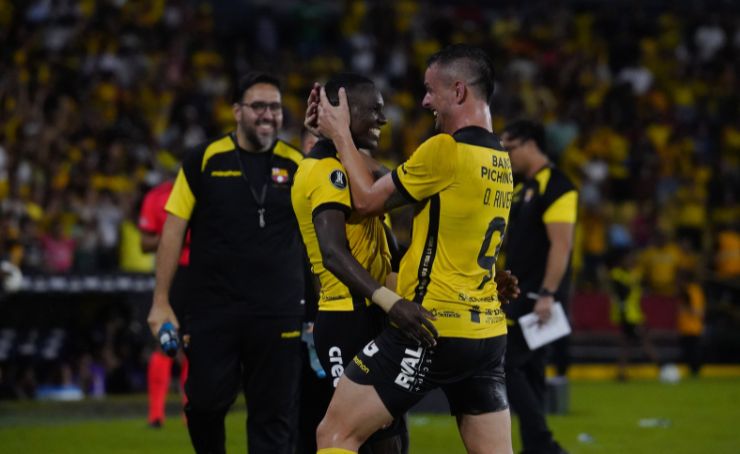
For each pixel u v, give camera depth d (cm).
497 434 1311
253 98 1673
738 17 7281
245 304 1655
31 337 3456
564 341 3709
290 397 1670
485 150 1273
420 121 5769
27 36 4966
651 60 6844
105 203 4003
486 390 1305
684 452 2339
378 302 1237
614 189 5675
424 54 6438
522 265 2059
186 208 1689
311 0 7050
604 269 4981
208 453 1730
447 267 1262
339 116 1311
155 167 4406
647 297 4962
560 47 6675
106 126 4584
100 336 3572
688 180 5794
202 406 1666
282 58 6103
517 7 7450
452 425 2764
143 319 3456
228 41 6456
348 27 6669
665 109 6425
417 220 1281
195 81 5453
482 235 1275
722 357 5006
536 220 2055
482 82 1298
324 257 1270
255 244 1661
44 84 4753
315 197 1291
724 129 6359
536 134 2084
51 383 3500
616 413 3105
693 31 7125
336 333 1350
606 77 6612
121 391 3556
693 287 4625
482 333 1273
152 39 5447
